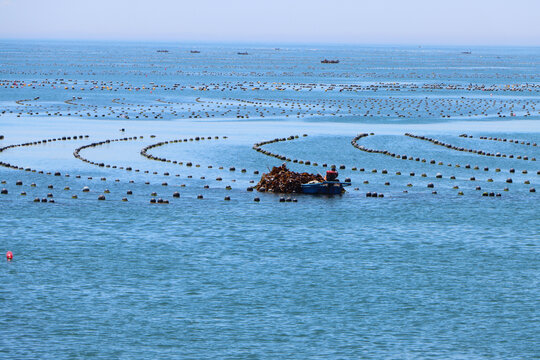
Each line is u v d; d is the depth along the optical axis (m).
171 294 94.38
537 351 79.25
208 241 118.06
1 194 146.75
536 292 97.06
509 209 142.25
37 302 90.81
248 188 155.62
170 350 78.25
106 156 192.12
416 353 78.25
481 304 92.50
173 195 147.75
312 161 190.75
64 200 143.38
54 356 76.25
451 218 135.00
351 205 143.62
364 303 92.31
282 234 122.75
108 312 88.12
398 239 120.94
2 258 107.56
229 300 92.62
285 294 95.06
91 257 108.88
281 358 76.69
